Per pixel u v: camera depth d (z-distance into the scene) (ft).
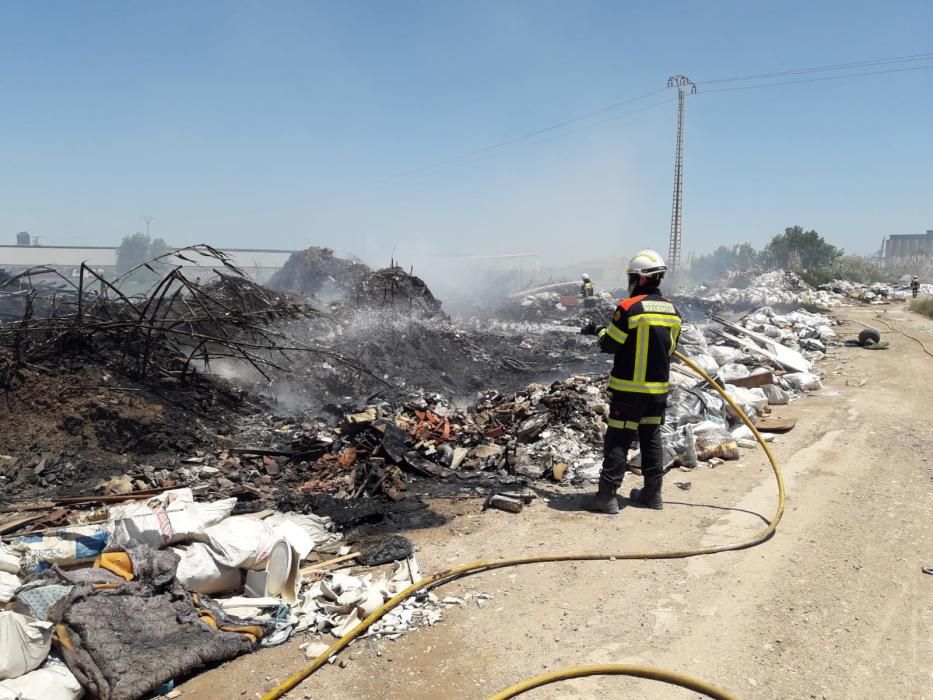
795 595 13.03
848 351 48.85
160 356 28.53
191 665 10.46
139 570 12.02
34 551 12.32
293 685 10.39
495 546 15.78
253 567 13.28
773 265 193.67
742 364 35.29
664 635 11.74
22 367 23.20
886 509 17.34
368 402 28.04
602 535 16.29
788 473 20.56
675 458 21.62
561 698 10.05
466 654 11.31
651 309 17.06
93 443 21.48
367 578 14.15
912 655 10.89
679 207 164.25
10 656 9.49
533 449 22.54
